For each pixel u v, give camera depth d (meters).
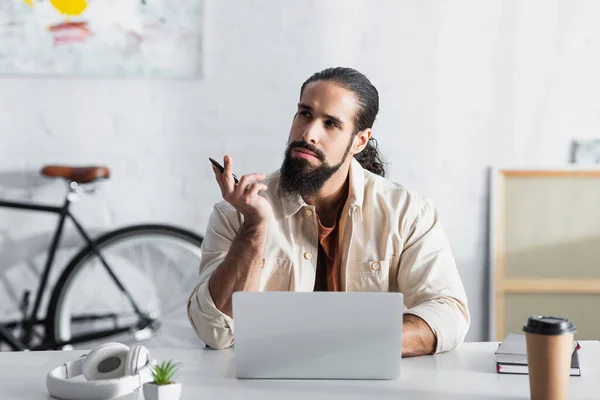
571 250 3.72
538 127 3.78
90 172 3.50
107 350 1.59
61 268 3.70
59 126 3.63
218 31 3.67
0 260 3.67
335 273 2.18
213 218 2.19
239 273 1.93
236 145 3.69
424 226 2.16
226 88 3.68
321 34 3.70
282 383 1.60
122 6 3.60
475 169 3.77
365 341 1.61
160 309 3.81
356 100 2.09
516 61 3.76
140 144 3.67
